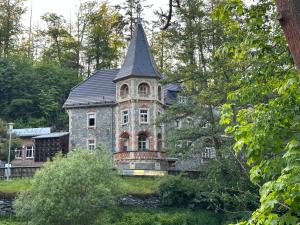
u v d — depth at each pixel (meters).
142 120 49.12
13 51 82.81
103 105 51.06
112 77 54.25
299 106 7.77
